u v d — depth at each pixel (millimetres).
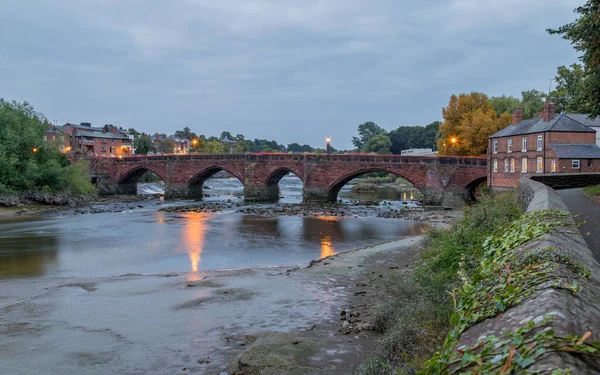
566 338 2131
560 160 48000
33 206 64188
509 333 2541
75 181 75500
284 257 30562
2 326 14500
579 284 3148
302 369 10211
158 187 120688
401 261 23531
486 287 4219
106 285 20234
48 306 16844
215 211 61500
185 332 13602
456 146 80438
